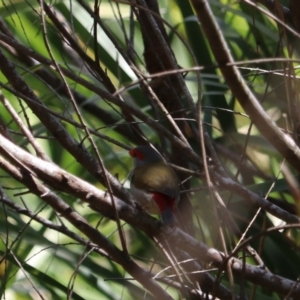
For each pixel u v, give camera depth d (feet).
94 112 37.24
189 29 34.78
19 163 20.52
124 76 36.17
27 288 33.27
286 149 18.62
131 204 23.15
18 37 36.96
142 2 24.49
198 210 30.22
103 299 30.14
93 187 21.57
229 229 23.80
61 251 30.42
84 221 21.40
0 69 24.57
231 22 38.42
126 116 27.99
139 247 34.88
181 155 29.45
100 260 32.30
